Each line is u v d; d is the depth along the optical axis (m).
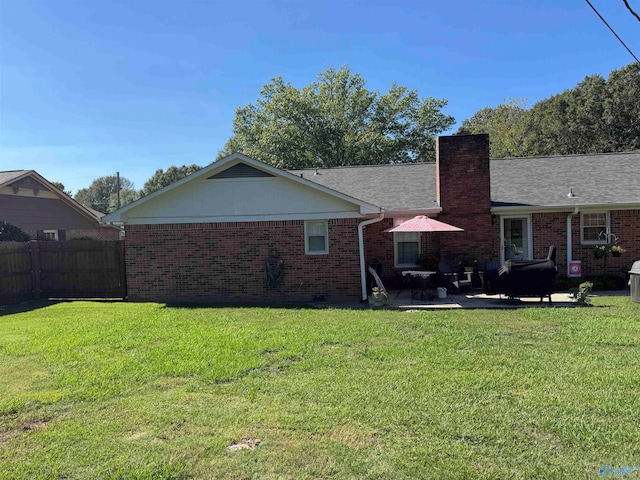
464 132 39.22
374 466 3.56
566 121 40.41
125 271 13.63
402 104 38.88
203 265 12.96
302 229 12.66
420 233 14.70
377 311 10.49
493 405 4.63
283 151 35.69
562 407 4.54
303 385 5.32
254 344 7.22
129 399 5.02
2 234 15.25
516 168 17.09
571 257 14.39
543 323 8.64
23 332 8.72
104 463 3.68
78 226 23.31
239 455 3.77
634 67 37.38
